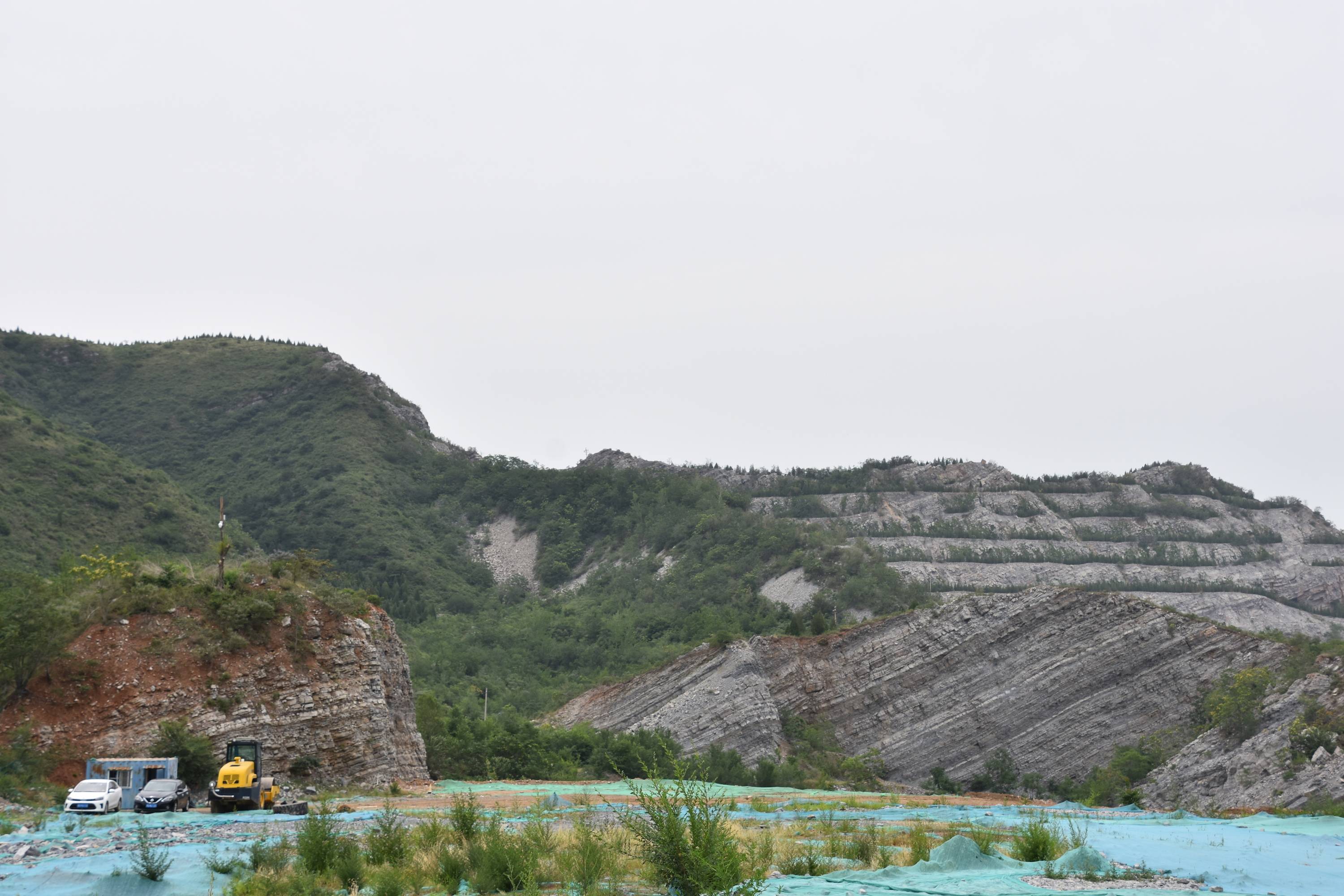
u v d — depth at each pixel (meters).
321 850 25.45
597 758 92.69
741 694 116.44
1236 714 94.12
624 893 21.12
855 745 117.56
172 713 54.62
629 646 164.75
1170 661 118.44
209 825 35.88
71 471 142.38
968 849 25.11
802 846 28.14
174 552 136.62
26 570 109.81
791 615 165.38
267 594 62.53
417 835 29.70
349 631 64.19
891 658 122.81
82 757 50.97
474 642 171.00
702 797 20.80
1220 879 24.23
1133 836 34.47
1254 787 81.25
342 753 60.34
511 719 110.56
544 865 23.95
